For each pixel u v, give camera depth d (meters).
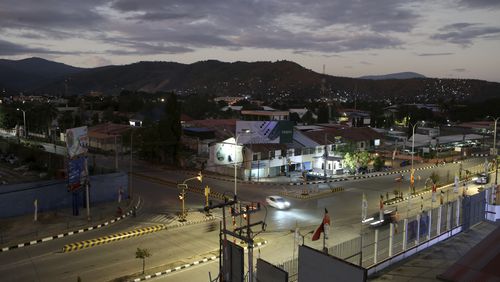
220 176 62.91
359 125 121.12
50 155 62.62
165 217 40.66
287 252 30.94
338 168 68.25
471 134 105.19
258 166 61.81
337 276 16.28
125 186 48.25
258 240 33.09
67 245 31.95
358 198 49.25
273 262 28.70
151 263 28.81
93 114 134.88
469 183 59.53
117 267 28.12
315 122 126.81
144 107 149.62
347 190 53.81
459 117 159.00
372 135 83.69
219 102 181.25
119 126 101.12
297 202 47.00
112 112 136.38
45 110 114.62
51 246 32.25
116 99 176.50
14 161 70.00
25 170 63.97
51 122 113.25
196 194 50.97
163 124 71.62
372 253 27.17
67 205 43.72
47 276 26.75
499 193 35.06
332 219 40.09
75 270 27.67
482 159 81.44
